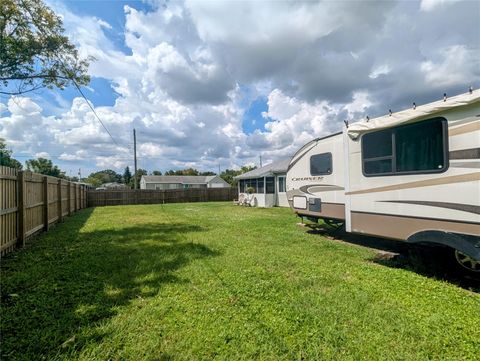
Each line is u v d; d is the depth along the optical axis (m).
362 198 4.95
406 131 4.14
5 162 17.12
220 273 4.01
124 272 4.00
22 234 5.69
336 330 2.43
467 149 3.37
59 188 9.91
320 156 6.71
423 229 3.88
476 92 3.31
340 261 4.70
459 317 2.67
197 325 2.52
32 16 7.20
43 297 3.10
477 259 3.24
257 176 18.28
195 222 9.79
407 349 2.16
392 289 3.41
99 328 2.44
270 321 2.60
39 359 2.03
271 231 7.77
